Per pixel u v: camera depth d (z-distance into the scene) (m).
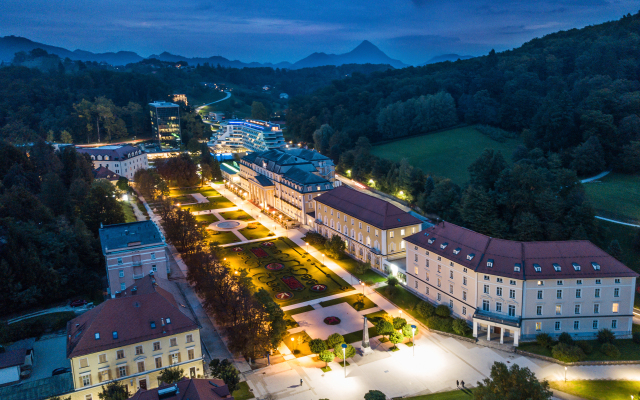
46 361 94.31
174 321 90.75
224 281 110.31
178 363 90.88
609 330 101.62
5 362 85.31
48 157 194.00
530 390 65.12
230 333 99.38
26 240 120.88
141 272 125.31
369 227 147.38
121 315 88.31
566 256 102.69
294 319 117.75
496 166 182.12
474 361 97.31
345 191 169.50
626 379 88.75
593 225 141.38
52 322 108.06
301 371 96.06
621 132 195.38
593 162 189.00
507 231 153.25
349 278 141.50
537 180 156.38
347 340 107.31
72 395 82.69
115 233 132.25
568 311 101.81
